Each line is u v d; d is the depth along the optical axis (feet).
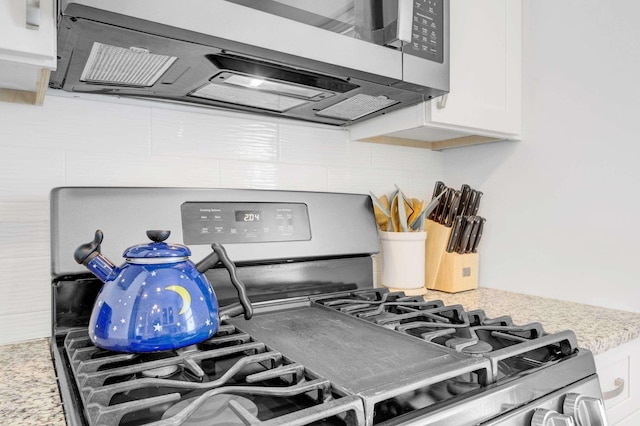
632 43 3.42
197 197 2.93
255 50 2.24
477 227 4.30
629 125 3.44
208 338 2.16
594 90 3.66
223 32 2.08
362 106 3.42
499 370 2.12
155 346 1.90
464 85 3.57
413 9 2.86
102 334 1.93
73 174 2.86
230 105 3.25
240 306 2.42
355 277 3.68
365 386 1.72
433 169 4.92
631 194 3.43
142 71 2.50
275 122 3.74
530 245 4.13
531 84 4.10
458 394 1.82
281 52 2.28
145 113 3.12
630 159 3.44
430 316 2.84
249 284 3.14
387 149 4.50
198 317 2.02
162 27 1.95
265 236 3.14
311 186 3.95
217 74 2.57
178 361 1.91
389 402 1.75
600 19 3.61
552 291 3.95
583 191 3.74
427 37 2.94
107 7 1.79
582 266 3.75
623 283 3.48
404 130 3.71
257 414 1.61
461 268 4.21
